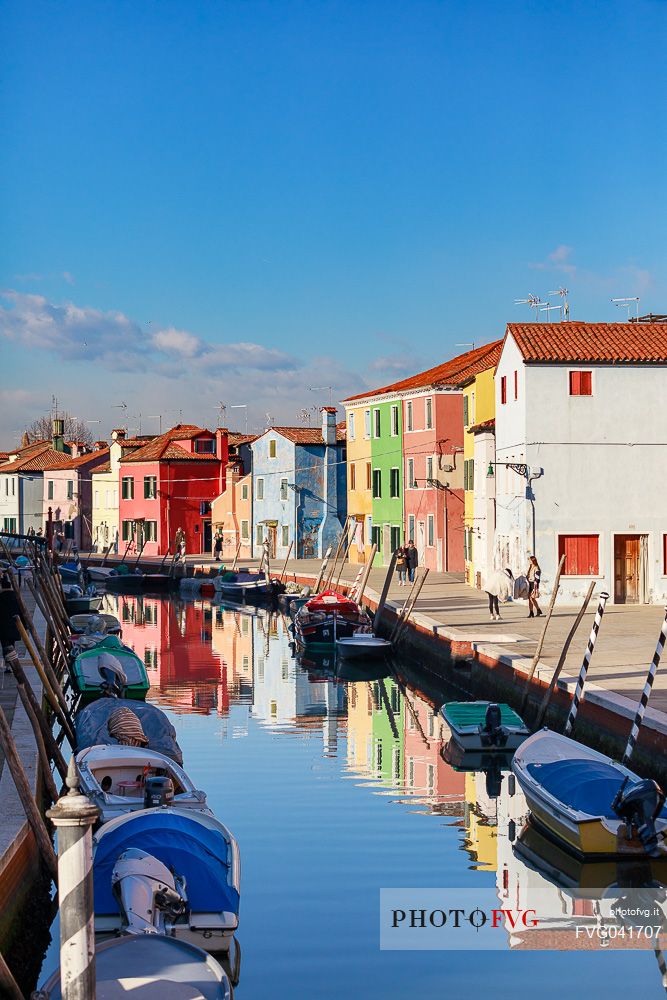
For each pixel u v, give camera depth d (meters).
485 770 23.59
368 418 73.12
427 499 65.12
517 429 43.88
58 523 111.06
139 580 76.00
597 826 16.45
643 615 39.09
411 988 12.72
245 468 90.19
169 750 21.78
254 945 13.94
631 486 42.81
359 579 50.41
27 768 16.78
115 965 10.53
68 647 38.00
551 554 42.56
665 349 43.41
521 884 16.14
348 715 30.30
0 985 10.41
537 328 44.88
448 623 37.41
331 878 16.38
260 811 20.00
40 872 14.30
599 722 22.59
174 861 13.34
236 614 60.00
